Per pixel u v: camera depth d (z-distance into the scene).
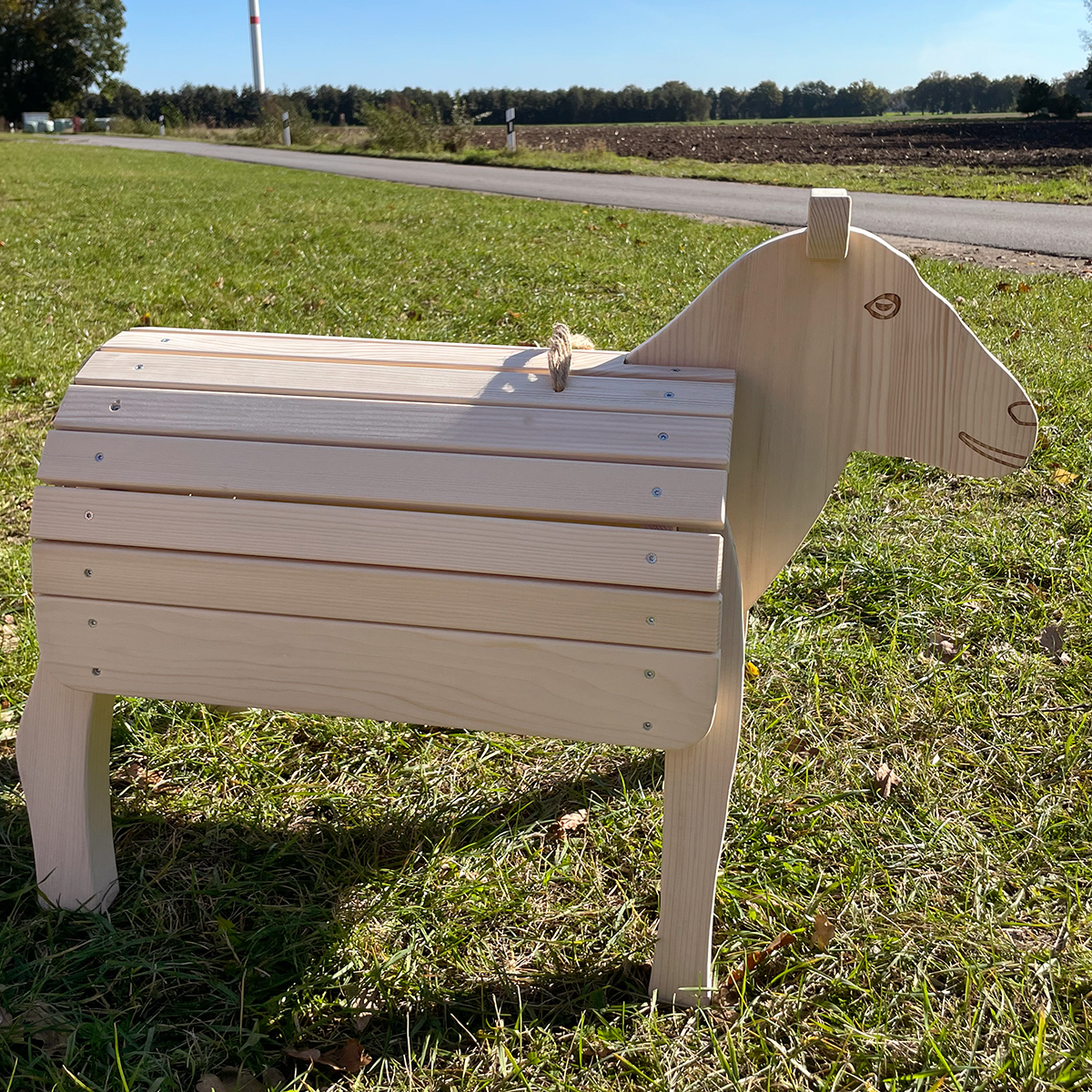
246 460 1.54
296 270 7.80
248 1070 1.52
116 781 2.20
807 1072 1.51
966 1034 1.56
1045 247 9.14
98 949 1.71
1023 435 1.54
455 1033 1.61
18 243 8.98
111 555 1.58
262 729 2.37
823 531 3.27
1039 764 2.20
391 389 1.58
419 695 1.55
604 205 13.23
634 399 1.52
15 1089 1.48
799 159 20.67
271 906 1.83
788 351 1.59
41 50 52.12
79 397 1.64
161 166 21.02
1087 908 1.82
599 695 1.49
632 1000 1.67
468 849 1.99
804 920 1.79
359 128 40.09
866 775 2.20
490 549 1.46
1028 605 2.82
